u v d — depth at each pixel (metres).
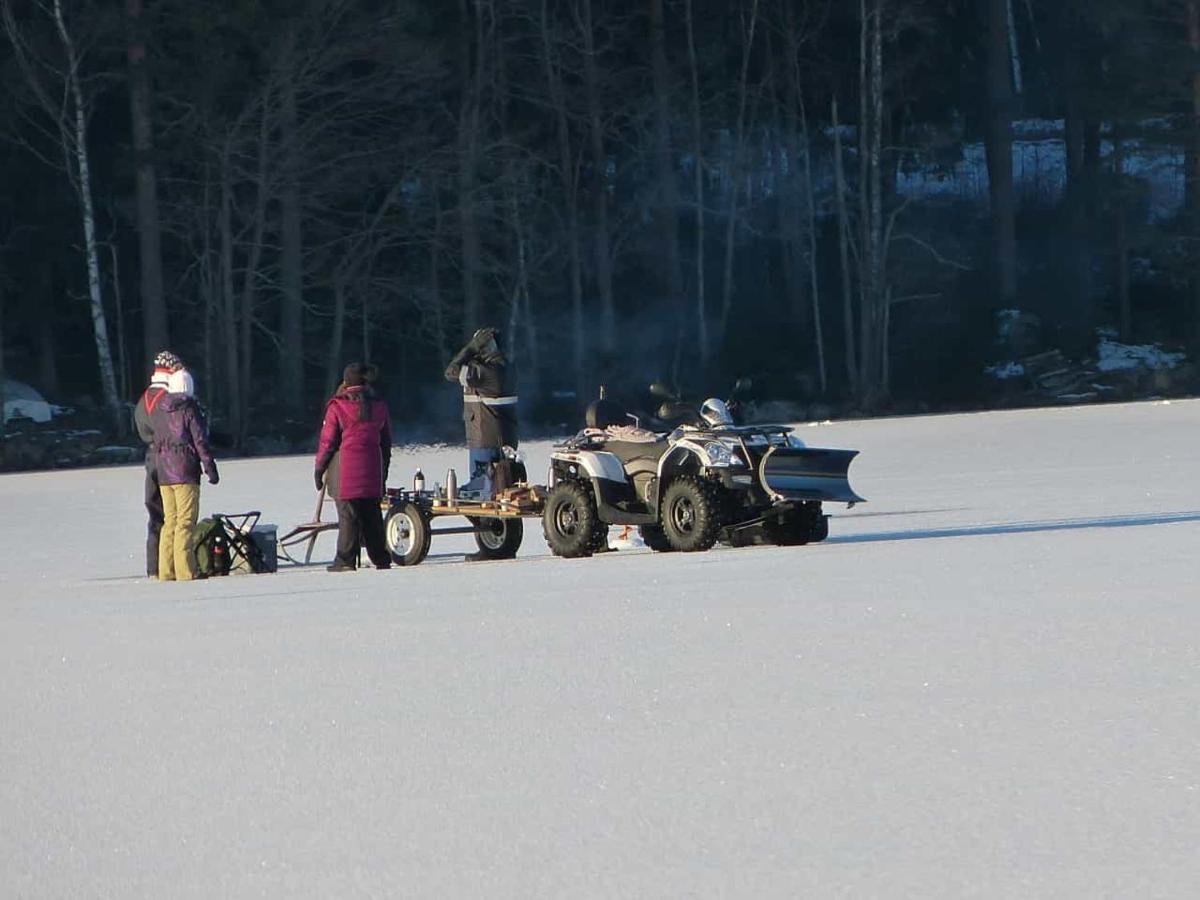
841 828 11.23
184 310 141.00
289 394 129.00
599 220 137.50
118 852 11.62
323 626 22.36
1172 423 74.19
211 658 19.91
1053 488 43.12
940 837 10.92
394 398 136.88
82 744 15.20
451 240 137.62
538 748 14.02
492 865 10.85
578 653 18.73
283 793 12.98
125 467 90.94
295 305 128.12
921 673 16.36
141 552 40.78
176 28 118.06
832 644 18.41
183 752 14.61
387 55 122.12
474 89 134.12
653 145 140.38
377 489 33.59
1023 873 10.16
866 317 135.00
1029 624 19.14
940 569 25.47
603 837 11.33
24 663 20.42
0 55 125.94
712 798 12.12
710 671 17.11
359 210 140.00
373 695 16.81
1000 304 140.12
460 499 34.94
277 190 124.69
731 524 31.80
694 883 10.29
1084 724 13.78
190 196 129.12
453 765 13.59
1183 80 142.88
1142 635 17.98
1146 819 11.10
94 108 125.94
